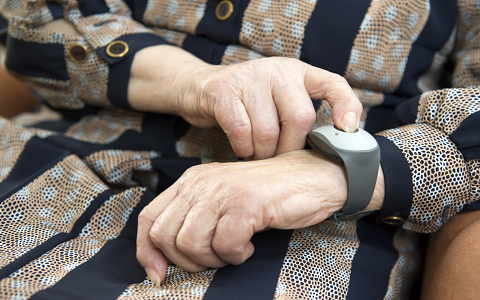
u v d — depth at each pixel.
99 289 0.42
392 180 0.48
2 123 0.72
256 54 0.66
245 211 0.40
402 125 0.59
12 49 0.70
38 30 0.67
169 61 0.63
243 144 0.49
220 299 0.42
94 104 0.74
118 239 0.54
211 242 0.42
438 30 0.65
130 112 0.73
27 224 0.54
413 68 0.66
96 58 0.67
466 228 0.49
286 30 0.62
